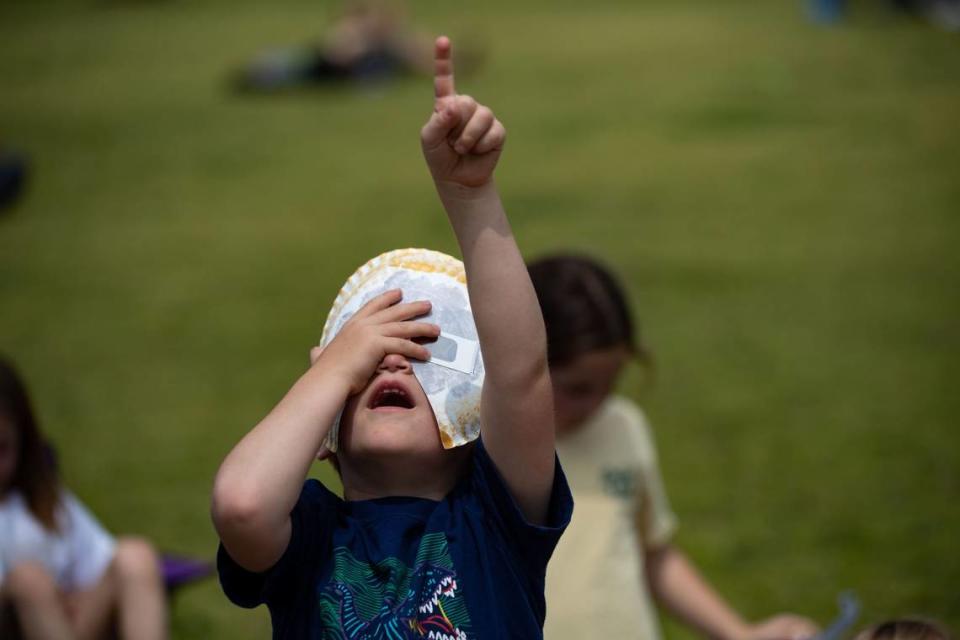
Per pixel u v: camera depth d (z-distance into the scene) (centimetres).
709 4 7344
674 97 4656
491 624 536
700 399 1981
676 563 1057
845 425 1866
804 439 1825
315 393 529
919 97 4422
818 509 1617
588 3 7775
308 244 3034
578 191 3394
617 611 927
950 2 6091
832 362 2120
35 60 6106
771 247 2823
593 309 952
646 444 1036
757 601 1405
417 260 594
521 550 555
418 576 539
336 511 569
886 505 1622
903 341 2209
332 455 610
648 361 1044
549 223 3078
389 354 554
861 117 4156
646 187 3409
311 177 3744
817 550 1519
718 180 3456
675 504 1642
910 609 1384
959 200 3164
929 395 1970
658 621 1381
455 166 523
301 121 4616
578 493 1001
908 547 1517
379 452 550
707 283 2577
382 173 3756
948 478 1691
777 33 6028
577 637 916
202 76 5525
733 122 4194
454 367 561
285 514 511
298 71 5266
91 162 4009
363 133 4366
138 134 4400
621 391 2014
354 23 5438
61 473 1794
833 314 2364
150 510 1670
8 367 1217
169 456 1852
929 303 2411
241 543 507
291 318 2494
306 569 549
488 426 550
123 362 2277
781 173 3506
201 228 3228
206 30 6988
